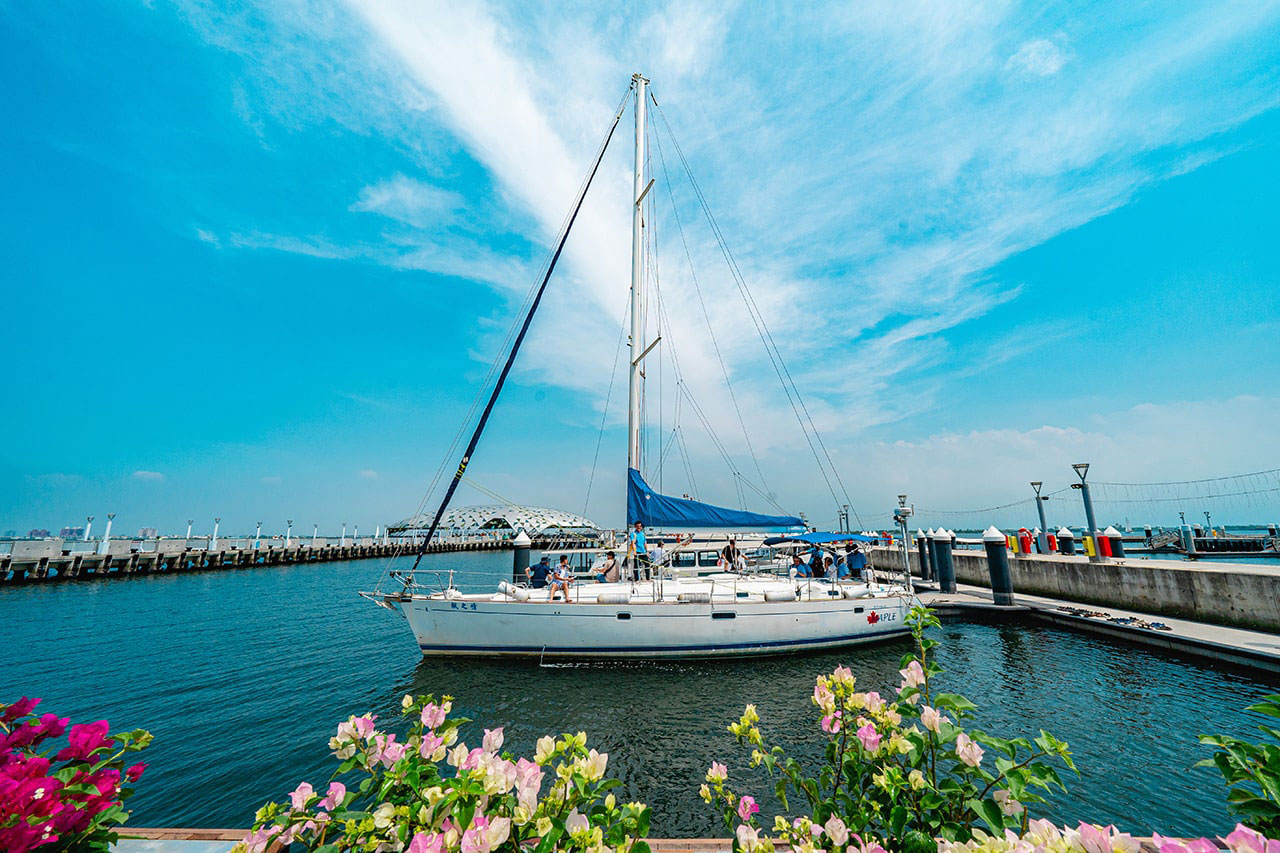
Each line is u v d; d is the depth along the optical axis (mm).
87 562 30016
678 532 13477
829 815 2023
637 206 14625
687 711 8414
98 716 8656
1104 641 11859
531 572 12570
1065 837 1446
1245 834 1357
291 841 1820
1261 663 9125
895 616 11742
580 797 1728
